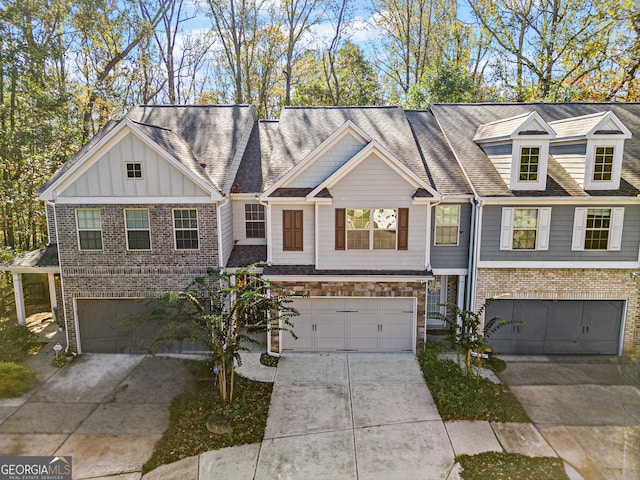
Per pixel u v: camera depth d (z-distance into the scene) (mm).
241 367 13617
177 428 10430
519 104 19250
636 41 24656
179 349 14547
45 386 12484
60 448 9672
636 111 18031
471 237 14500
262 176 16344
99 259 14500
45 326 16828
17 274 15133
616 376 13078
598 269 14227
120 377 13039
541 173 14000
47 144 22469
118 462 9219
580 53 25891
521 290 14359
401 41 31656
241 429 10352
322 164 14375
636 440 9867
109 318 14852
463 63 31734
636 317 14469
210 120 18266
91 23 24297
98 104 25234
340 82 34156
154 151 13875
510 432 10219
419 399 11742
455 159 15984
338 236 14102
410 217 13984
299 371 13367
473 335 12117
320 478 8703
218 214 14180
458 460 9219
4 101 24625
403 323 14539
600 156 14039
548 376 13094
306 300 14445
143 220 14312
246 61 30812
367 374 13164
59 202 14086
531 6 27078
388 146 16078
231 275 13930
